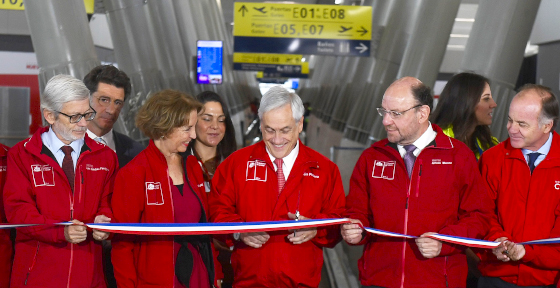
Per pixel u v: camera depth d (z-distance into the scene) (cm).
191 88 1375
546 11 1006
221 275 308
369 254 279
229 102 2311
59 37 541
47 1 535
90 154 273
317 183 277
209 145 363
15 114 988
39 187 259
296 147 279
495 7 588
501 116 584
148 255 264
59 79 260
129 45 1029
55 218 260
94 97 340
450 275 266
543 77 1025
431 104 267
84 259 269
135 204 262
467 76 330
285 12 1264
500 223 277
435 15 736
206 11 1758
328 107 1847
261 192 274
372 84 1084
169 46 1241
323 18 1259
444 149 266
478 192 266
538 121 263
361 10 1255
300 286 275
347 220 262
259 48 1270
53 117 259
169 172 271
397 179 269
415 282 264
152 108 259
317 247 288
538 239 266
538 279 267
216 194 285
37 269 261
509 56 584
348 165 648
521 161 274
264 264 271
